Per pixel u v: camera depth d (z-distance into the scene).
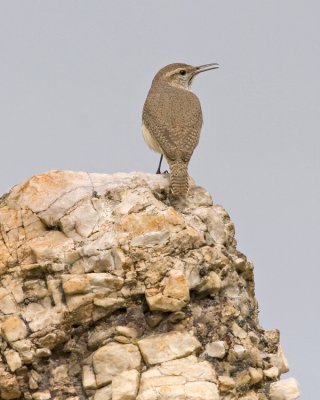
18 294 13.43
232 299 14.11
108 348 12.84
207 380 12.32
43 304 13.37
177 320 13.16
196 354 12.89
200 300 13.63
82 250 13.48
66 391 12.77
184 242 13.59
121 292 13.17
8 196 14.60
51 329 13.01
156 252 13.45
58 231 14.11
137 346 12.87
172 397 12.09
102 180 14.68
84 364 12.98
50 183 14.48
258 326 14.51
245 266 14.67
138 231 13.62
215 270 13.81
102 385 12.67
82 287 13.11
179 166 16.34
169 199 15.22
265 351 14.27
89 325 13.17
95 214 14.08
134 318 13.16
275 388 13.56
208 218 14.74
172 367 12.57
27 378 12.81
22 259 13.72
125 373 12.51
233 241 15.18
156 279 13.20
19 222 14.17
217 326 13.34
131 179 14.82
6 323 13.02
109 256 13.38
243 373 13.11
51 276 13.44
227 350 13.13
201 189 15.53
